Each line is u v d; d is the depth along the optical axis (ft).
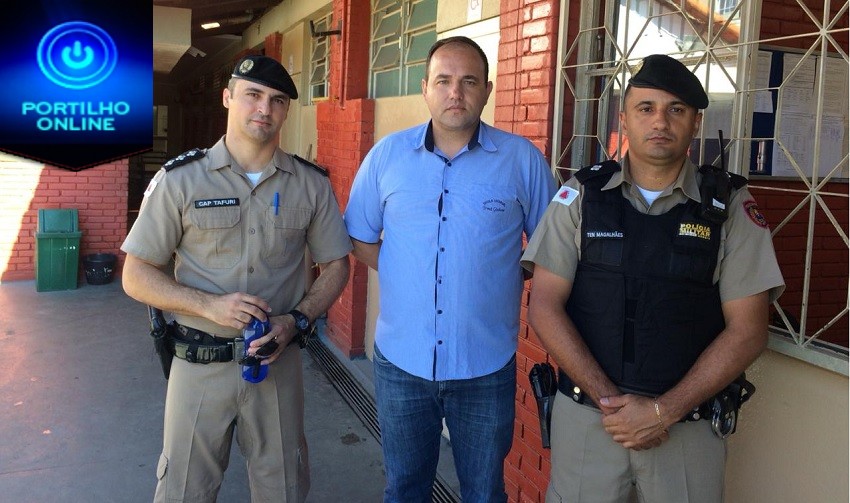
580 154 9.95
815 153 6.90
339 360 18.65
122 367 17.65
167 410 8.14
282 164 8.16
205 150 8.05
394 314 8.10
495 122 11.51
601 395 6.24
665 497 6.31
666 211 6.37
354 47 19.17
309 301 8.32
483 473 8.14
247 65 7.78
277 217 8.07
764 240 6.12
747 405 7.32
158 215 7.77
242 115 7.77
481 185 7.80
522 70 10.69
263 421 8.20
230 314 7.44
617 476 6.48
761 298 6.11
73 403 15.23
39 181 26.81
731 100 7.90
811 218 6.86
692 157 8.53
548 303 6.67
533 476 10.49
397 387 8.07
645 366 6.23
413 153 8.07
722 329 6.30
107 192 27.66
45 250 25.30
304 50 25.64
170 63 35.37
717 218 6.13
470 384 7.85
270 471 8.30
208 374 7.89
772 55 10.31
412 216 7.91
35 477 11.92
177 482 8.03
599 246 6.40
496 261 7.81
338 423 14.65
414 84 16.28
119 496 11.44
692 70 8.34
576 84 9.91
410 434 8.18
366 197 8.59
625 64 9.18
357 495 11.77
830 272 12.85
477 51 7.70
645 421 6.01
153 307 7.94
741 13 7.52
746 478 7.37
